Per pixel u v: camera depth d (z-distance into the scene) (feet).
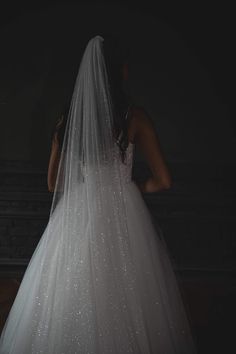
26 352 6.01
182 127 12.78
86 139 6.16
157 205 12.99
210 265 13.02
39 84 12.59
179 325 6.70
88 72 6.14
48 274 6.27
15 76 12.55
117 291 5.93
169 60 12.58
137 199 6.66
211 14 12.41
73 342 5.76
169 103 12.70
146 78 12.62
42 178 12.90
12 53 12.48
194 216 13.00
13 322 6.71
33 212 12.96
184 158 12.87
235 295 11.51
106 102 6.11
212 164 12.90
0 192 12.86
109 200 6.18
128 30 12.47
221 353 8.06
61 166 6.54
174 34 12.50
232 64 12.56
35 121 12.69
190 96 12.69
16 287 11.60
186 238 13.06
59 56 12.50
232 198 12.99
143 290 6.22
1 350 6.64
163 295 6.52
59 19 12.41
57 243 6.37
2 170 12.80
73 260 6.07
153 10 12.42
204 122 12.78
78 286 5.93
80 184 6.30
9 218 12.98
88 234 6.12
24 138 12.74
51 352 5.81
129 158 6.52
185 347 6.61
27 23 12.41
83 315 5.81
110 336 5.76
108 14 12.42
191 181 12.95
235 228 13.08
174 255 13.01
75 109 6.23
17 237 13.01
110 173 6.24
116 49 6.30
